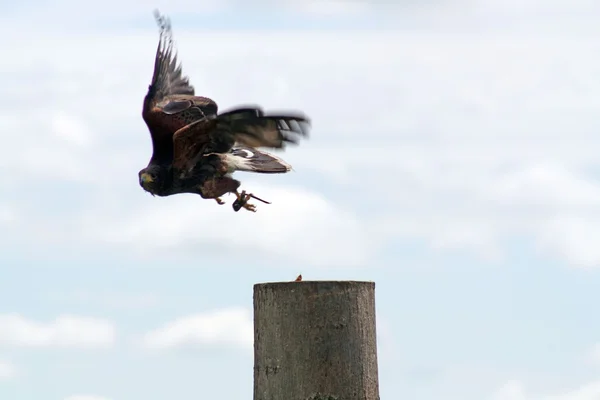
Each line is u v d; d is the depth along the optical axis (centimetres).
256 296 1152
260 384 1141
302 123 1448
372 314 1146
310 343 1113
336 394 1109
